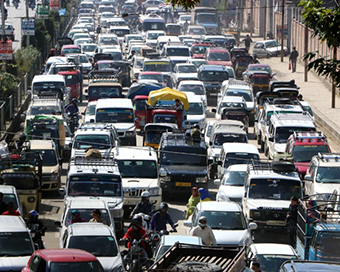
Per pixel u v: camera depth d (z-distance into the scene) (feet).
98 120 308.60
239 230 169.27
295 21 621.31
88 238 146.30
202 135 278.87
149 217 164.45
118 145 277.23
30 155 226.17
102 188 194.59
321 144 256.32
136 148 233.96
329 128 343.46
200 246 110.93
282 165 200.54
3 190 186.09
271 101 336.49
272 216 188.55
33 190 205.16
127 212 210.38
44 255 128.77
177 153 238.27
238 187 216.54
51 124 282.15
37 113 318.86
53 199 232.32
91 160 204.85
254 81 444.96
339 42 127.44
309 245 160.04
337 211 163.94
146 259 140.36
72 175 195.93
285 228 188.34
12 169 211.82
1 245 144.77
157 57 512.63
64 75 415.03
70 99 400.06
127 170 219.82
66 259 126.62
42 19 625.00
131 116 310.24
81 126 273.54
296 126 283.38
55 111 320.70
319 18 127.44
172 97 326.44
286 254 143.23
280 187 196.34
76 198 179.73
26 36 533.96
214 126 289.94
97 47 608.19
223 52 523.70
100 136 261.24
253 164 207.41
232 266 97.76
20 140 256.11
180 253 110.11
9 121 338.95
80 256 128.16
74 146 259.80
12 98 350.02
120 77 435.53
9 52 380.37
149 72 453.17
